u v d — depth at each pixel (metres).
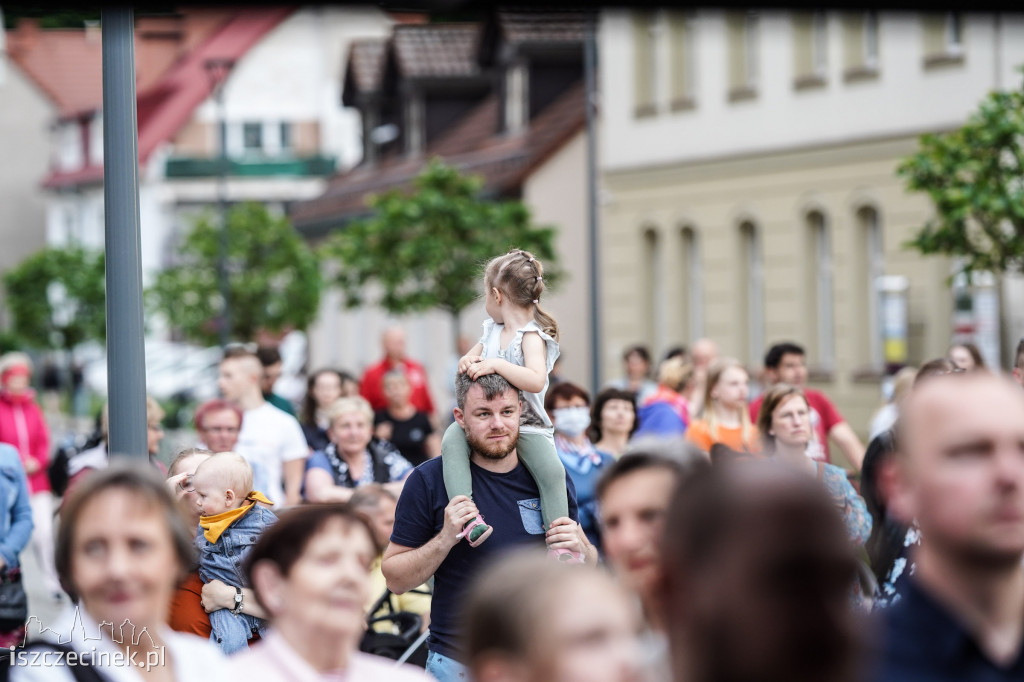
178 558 6.37
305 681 6.31
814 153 42.31
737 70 45.34
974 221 29.69
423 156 70.25
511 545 9.83
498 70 63.28
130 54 10.38
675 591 4.18
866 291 41.28
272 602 6.38
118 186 10.40
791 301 43.47
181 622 10.41
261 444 17.59
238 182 102.12
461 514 9.55
